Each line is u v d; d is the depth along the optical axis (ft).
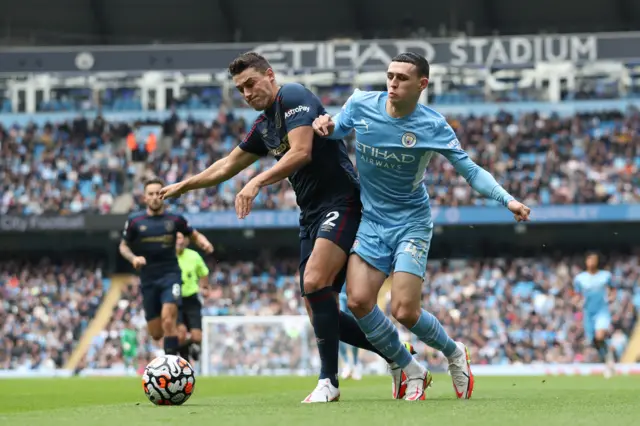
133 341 100.27
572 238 121.60
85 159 127.85
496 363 102.94
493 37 134.31
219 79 131.64
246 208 24.08
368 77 126.72
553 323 105.60
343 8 143.54
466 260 118.52
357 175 26.71
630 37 123.95
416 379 26.63
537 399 27.76
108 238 124.67
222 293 116.78
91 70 131.64
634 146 123.03
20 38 148.87
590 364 99.04
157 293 49.49
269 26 146.72
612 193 116.16
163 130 131.54
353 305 25.09
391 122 25.30
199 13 144.97
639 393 36.63
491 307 108.78
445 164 117.29
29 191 121.70
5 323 112.98
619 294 110.63
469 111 131.44
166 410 22.39
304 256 26.50
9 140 128.06
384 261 25.63
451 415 18.80
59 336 111.86
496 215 112.57
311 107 25.07
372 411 20.15
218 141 130.11
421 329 26.16
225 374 88.02
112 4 143.95
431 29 145.18
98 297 118.01
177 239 49.24
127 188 125.70
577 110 128.98
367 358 88.22
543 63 124.16
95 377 81.41
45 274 121.29
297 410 20.97
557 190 117.08
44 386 53.42
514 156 123.75
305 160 24.57
